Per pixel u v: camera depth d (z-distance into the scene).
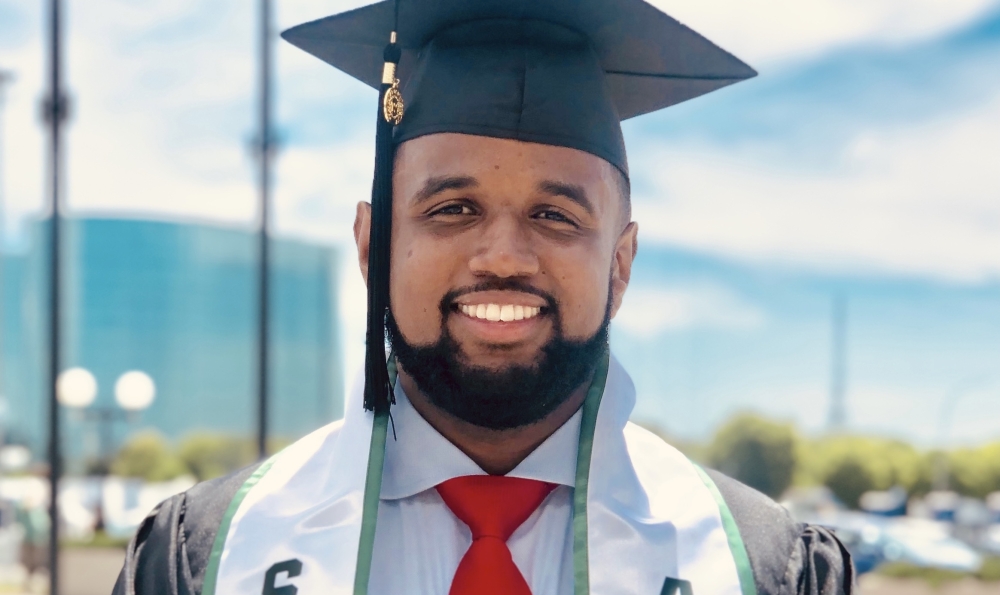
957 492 49.91
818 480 44.06
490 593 1.75
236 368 57.41
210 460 45.75
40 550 14.08
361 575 1.78
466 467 1.88
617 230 1.98
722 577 1.85
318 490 1.93
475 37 2.02
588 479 1.87
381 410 1.89
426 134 1.90
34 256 46.12
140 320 55.84
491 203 1.81
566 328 1.80
